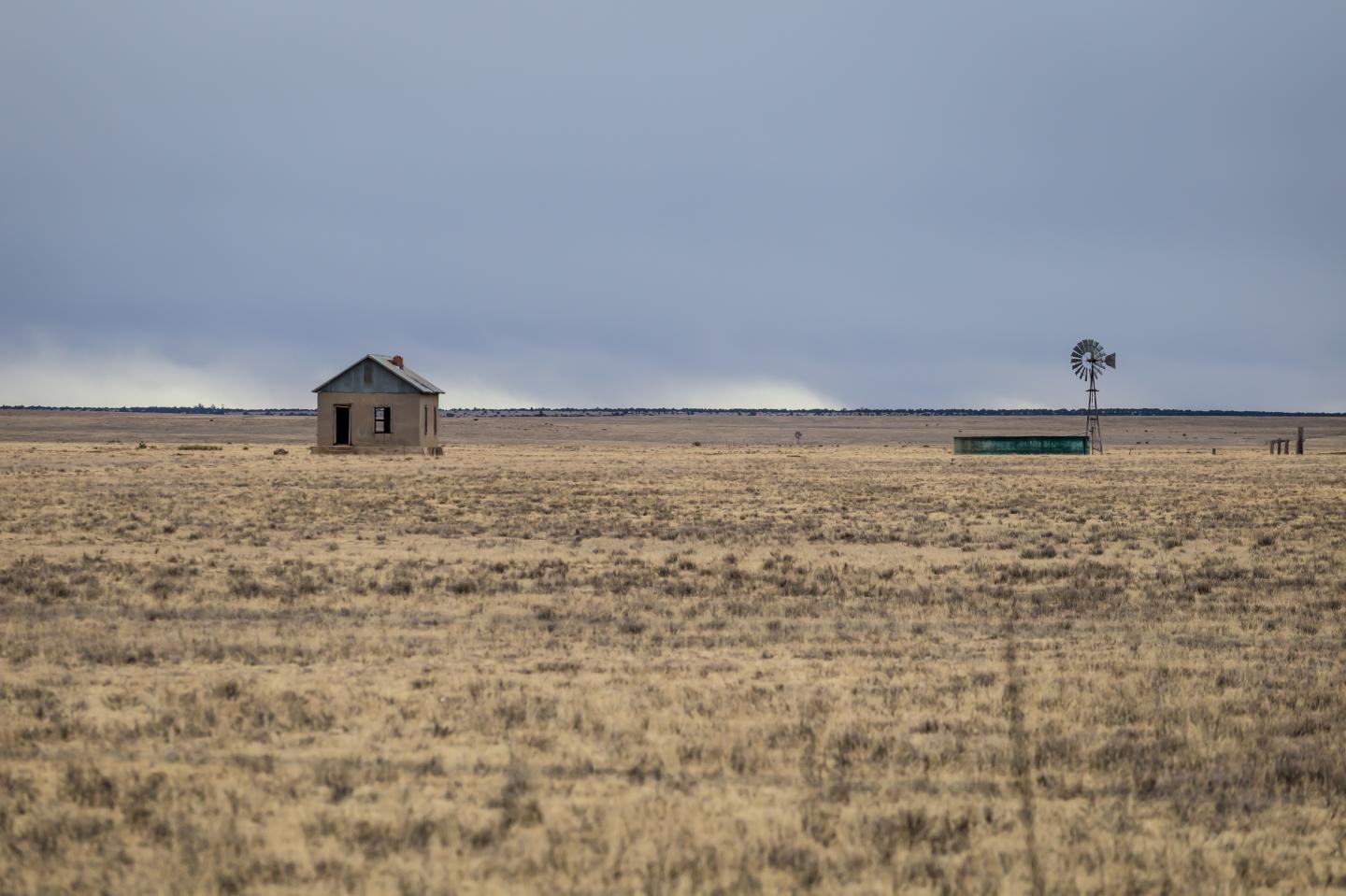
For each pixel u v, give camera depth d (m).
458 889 21.25
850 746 29.97
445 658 41.47
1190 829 24.91
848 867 22.41
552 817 24.88
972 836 24.14
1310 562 69.69
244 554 72.06
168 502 110.25
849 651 43.16
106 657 41.03
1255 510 107.00
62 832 23.78
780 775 27.94
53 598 54.25
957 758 29.12
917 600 55.12
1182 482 154.25
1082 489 140.62
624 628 47.34
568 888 21.30
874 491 135.25
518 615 51.03
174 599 54.44
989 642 45.25
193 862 22.33
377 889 21.25
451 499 118.38
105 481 139.50
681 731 31.31
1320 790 27.45
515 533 85.94
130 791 26.14
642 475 171.62
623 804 25.72
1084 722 32.94
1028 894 21.48
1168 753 29.95
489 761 28.78
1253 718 33.59
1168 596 56.75
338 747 29.84
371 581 60.06
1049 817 25.41
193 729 31.28
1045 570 65.31
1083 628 48.53
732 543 80.38
